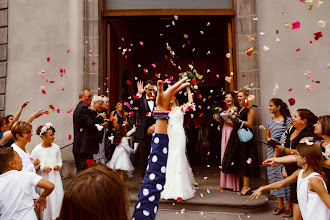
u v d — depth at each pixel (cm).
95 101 402
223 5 512
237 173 407
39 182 208
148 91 446
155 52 895
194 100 946
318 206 198
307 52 454
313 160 203
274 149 368
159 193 86
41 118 489
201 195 391
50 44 502
